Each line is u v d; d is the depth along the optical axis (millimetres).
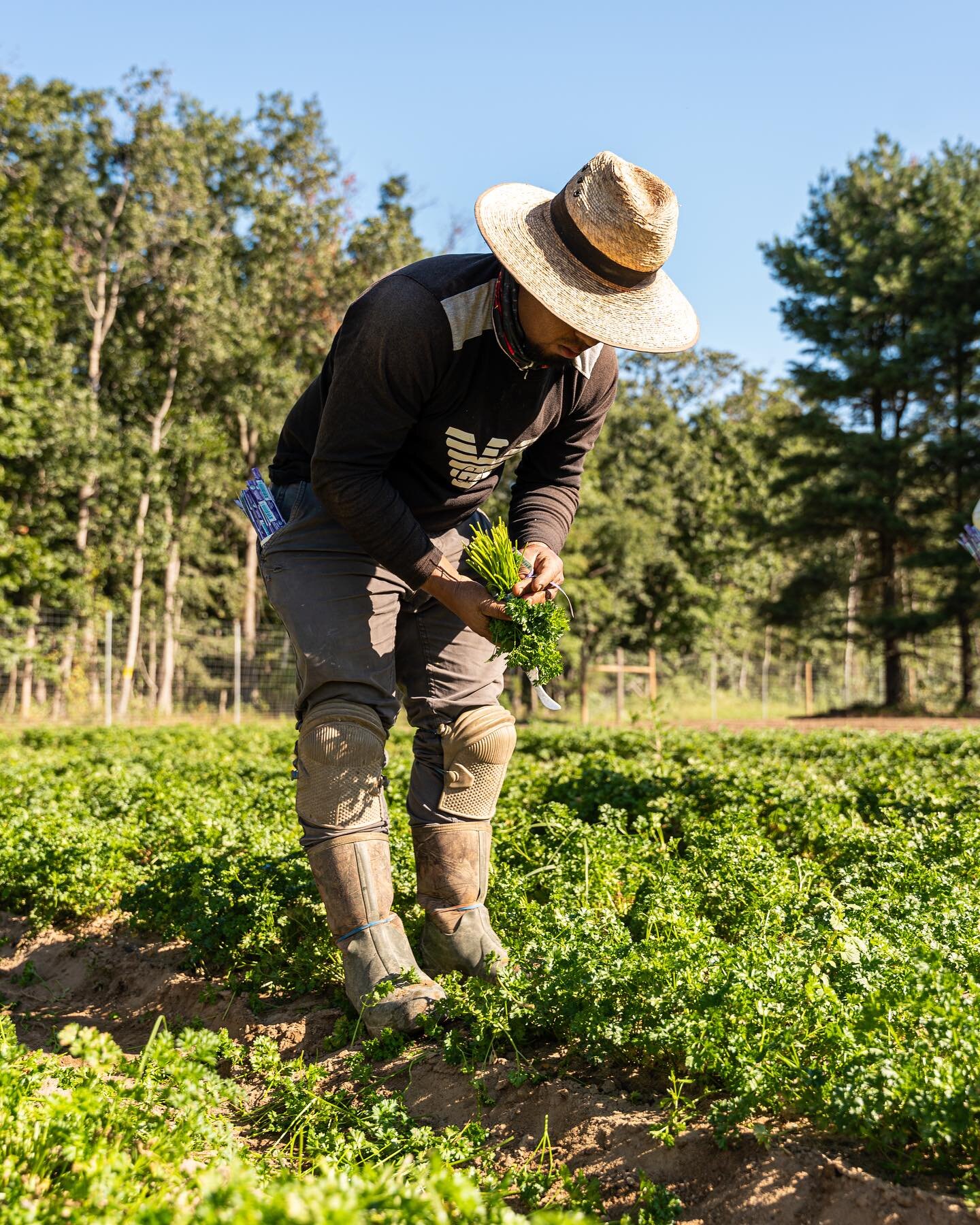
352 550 3453
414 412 3168
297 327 41250
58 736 18391
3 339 26562
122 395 37312
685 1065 2793
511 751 3547
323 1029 3557
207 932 4254
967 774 8852
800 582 33781
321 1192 1664
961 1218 2070
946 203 32688
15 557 27250
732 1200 2326
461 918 3551
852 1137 2455
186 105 39469
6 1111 2311
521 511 3746
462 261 3152
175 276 35625
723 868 4309
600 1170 2539
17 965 5070
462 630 3604
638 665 44531
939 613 30984
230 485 41469
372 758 3355
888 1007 2504
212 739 16531
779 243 35062
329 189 41625
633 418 45750
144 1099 2506
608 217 2910
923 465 32250
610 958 3045
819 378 34000
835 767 10117
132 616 33438
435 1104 2965
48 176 34375
